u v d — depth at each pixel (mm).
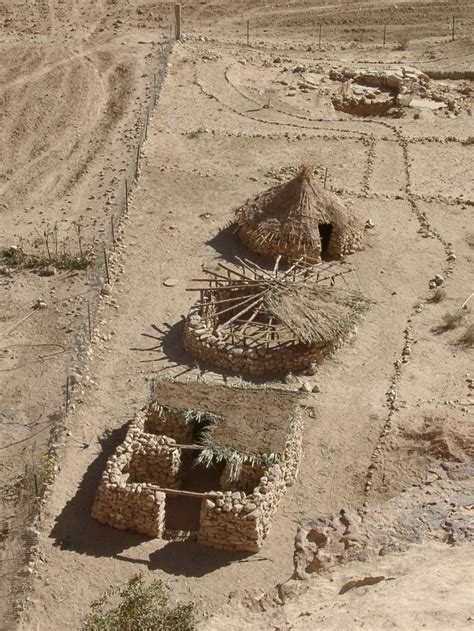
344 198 33281
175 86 42406
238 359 24328
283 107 41031
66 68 43406
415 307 27359
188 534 19828
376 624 15211
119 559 19141
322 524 19844
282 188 29812
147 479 20719
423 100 42219
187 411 21156
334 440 22141
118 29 49250
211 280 26531
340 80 44531
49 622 17719
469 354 25219
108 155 35719
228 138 37719
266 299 24844
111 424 22500
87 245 29812
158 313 26766
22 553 19062
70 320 26219
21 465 21188
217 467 21453
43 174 34344
